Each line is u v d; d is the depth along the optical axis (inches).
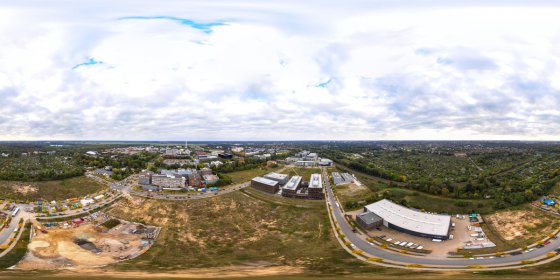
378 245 5526.6
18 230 6131.9
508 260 4751.5
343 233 6117.1
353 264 4648.1
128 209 7509.8
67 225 6515.8
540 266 4453.7
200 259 5007.4
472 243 5590.6
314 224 6628.9
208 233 6274.6
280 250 5423.2
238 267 4554.6
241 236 6141.7
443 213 7406.5
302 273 4188.0
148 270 4389.8
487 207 7352.4
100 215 7155.5
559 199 7337.6
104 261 4906.5
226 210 7490.2
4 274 4197.8
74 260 4918.8
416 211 7052.2
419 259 4872.0
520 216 6520.7
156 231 6314.0
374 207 7273.6
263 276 4005.9
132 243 5733.3
